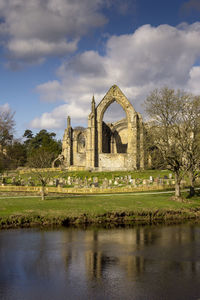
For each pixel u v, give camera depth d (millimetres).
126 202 39344
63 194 49906
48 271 19266
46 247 24031
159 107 42844
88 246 24594
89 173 79125
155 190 54312
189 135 42875
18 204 36031
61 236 27250
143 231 29797
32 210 32875
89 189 51531
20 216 30703
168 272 19266
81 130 99438
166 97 42656
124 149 100125
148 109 43906
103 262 20953
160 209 36312
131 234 28562
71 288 16906
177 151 41844
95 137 88312
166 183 60250
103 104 89375
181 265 20531
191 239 26969
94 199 41938
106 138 98062
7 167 89625
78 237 27125
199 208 38750
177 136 42438
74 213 32719
